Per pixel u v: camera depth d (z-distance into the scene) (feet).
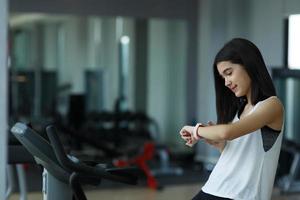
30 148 8.36
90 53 33.99
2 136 10.63
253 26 29.43
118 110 33.58
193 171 27.78
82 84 33.96
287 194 22.08
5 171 10.63
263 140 7.23
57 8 29.73
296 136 23.75
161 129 33.68
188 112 32.78
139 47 34.04
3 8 10.71
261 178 7.25
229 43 7.34
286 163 23.98
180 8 32.22
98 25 33.83
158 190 22.88
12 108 31.24
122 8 31.04
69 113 31.99
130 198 21.22
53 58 33.17
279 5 27.66
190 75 32.68
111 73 34.12
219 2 31.17
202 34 32.09
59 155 8.02
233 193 7.23
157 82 34.04
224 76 7.38
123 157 25.62
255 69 7.20
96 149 28.53
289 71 23.15
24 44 32.22
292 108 23.75
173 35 33.45
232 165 7.33
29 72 32.37
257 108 7.11
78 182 8.20
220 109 7.73
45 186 9.30
